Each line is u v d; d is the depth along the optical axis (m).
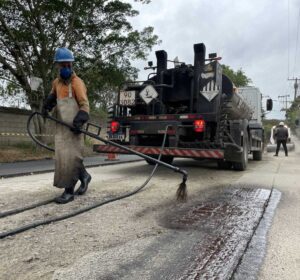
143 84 8.35
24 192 5.36
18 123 14.91
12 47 12.97
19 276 2.55
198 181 7.04
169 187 6.15
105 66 14.60
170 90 8.44
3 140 14.20
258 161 13.12
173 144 7.54
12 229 3.51
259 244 3.32
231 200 5.23
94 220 3.94
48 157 11.89
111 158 11.32
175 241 3.34
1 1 11.10
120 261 2.85
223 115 7.49
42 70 13.07
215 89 7.29
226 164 9.20
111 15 14.13
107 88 15.07
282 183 7.00
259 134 12.98
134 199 5.08
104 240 3.31
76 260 2.85
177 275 2.63
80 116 4.64
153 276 2.60
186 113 8.04
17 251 3.00
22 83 13.31
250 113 11.10
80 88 4.71
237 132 8.40
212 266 2.80
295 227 3.90
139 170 8.64
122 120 8.19
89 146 16.12
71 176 4.73
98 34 14.28
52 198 4.91
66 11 12.93
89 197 5.06
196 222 3.99
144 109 8.48
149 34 14.63
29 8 12.42
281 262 2.92
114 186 6.04
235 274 2.68
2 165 9.48
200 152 7.02
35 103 13.29
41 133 13.42
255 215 4.36
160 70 8.45
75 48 14.36
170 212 4.40
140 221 3.96
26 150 13.07
